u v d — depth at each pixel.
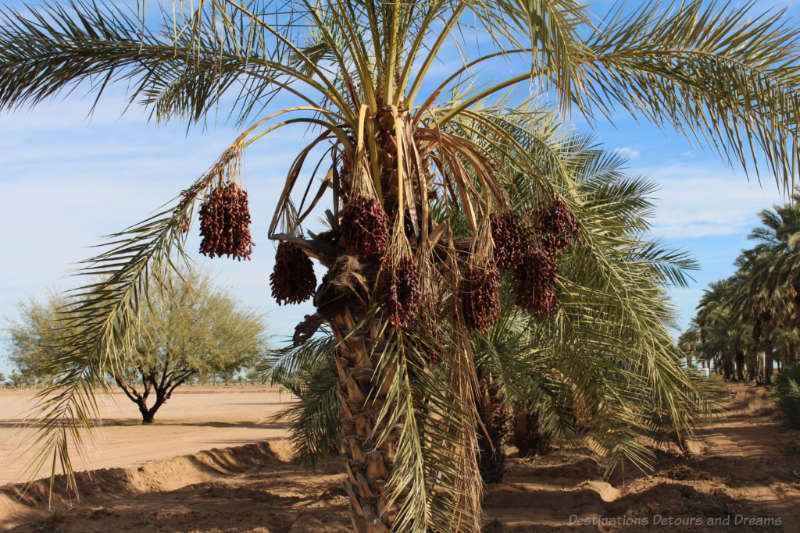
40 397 4.31
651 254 10.41
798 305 30.52
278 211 5.60
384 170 5.05
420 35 5.12
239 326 29.50
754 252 32.91
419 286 4.46
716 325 63.62
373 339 4.90
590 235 6.00
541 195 5.23
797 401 23.08
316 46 7.07
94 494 11.96
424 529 4.11
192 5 3.65
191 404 44.94
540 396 8.59
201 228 4.47
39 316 26.67
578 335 6.25
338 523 9.38
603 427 6.38
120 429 25.23
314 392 10.76
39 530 9.34
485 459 11.23
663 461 15.51
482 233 4.66
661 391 6.26
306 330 5.18
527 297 4.89
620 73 5.20
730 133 4.86
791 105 4.54
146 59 5.35
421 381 4.58
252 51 5.41
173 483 14.08
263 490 13.14
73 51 5.18
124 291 4.57
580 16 3.93
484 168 5.25
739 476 13.41
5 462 15.04
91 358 4.42
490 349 8.32
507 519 9.46
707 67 4.81
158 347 26.92
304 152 5.52
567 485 12.36
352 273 4.62
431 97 5.21
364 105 4.70
